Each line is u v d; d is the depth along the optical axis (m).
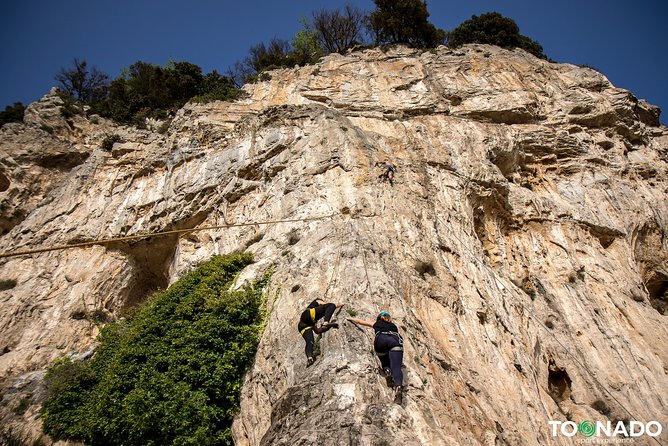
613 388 17.34
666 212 25.83
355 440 9.44
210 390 14.15
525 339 17.47
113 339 18.08
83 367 17.62
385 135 23.75
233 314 15.50
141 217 23.98
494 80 29.47
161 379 14.43
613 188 25.41
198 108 27.73
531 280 21.36
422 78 29.22
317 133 22.03
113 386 15.02
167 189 24.39
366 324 11.89
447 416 10.87
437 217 19.39
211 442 13.45
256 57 40.72
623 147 27.86
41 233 24.55
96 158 27.19
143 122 34.25
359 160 20.19
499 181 22.83
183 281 17.66
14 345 20.27
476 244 19.89
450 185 21.48
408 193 19.62
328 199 18.77
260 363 14.23
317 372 11.39
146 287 24.25
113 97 38.44
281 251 17.53
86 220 24.56
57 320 21.14
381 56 32.56
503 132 25.30
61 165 31.72
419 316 14.66
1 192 29.69
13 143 31.06
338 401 10.36
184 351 14.93
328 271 15.24
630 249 23.41
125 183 25.81
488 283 18.34
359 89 28.47
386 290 14.17
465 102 27.81
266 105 28.09
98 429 14.48
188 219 22.80
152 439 13.83
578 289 20.89
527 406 14.27
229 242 20.42
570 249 22.39
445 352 13.84
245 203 21.59
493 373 14.59
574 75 30.77
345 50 38.91
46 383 17.97
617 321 19.89
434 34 37.44
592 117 28.02
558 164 26.14
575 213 23.98
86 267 23.00
